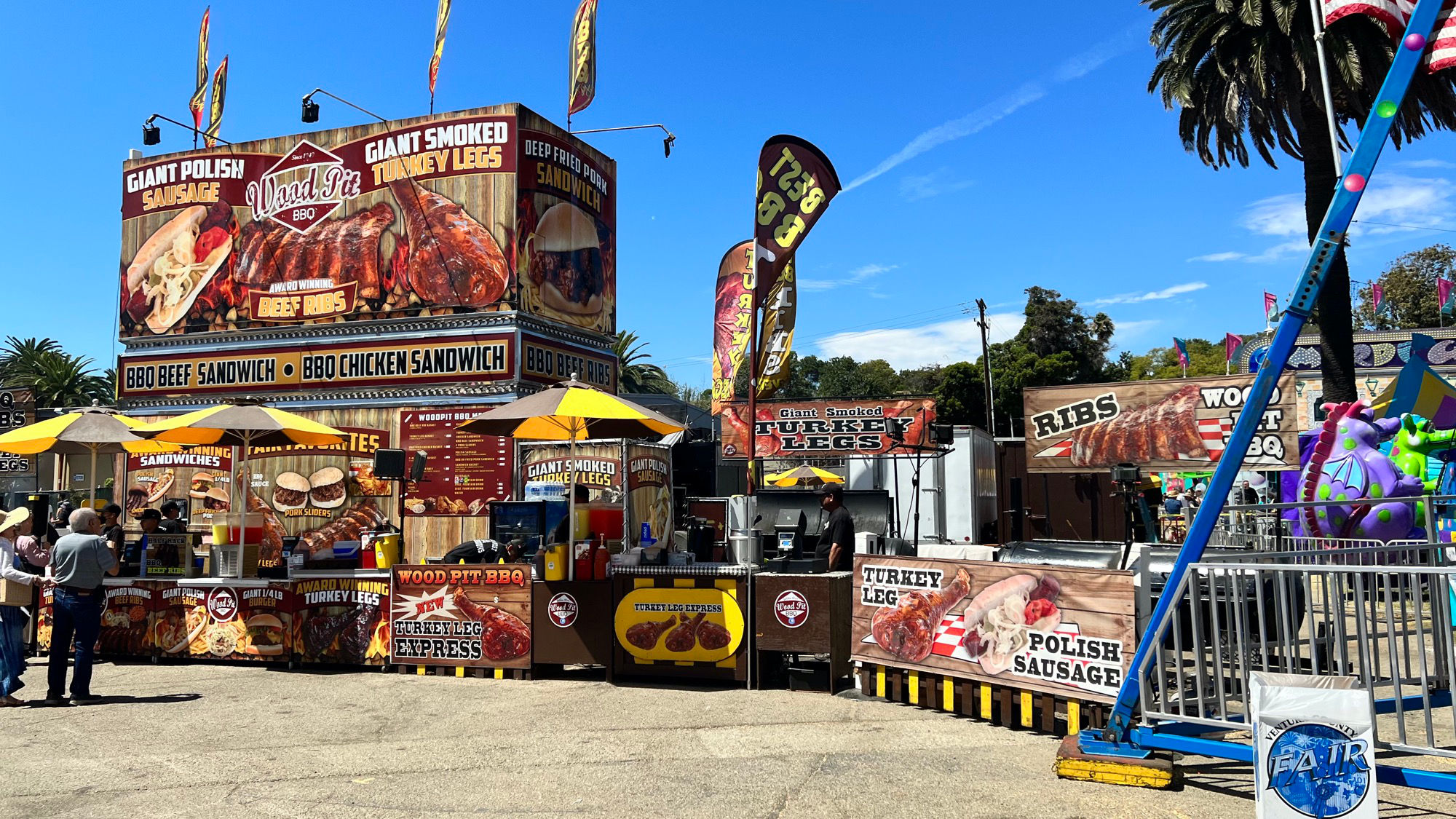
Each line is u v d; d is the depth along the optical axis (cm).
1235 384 1842
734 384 2166
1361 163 528
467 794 543
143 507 1719
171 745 664
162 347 1820
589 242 1819
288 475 1595
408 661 934
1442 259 5525
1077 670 630
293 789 555
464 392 1609
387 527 1455
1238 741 621
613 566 880
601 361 1862
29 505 1104
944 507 2183
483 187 1630
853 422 2075
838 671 820
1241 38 1808
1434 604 488
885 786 546
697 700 793
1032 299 5750
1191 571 555
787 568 944
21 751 649
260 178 1780
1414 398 1448
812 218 1359
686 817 499
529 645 898
